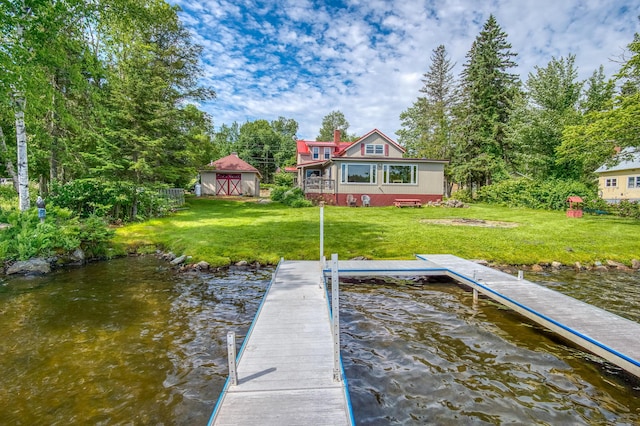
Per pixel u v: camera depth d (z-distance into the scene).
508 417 3.25
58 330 5.09
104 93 15.06
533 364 4.23
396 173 22.20
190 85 22.25
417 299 6.64
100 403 3.39
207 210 19.02
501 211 18.83
